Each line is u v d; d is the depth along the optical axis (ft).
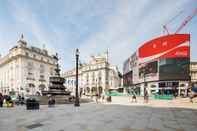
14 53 237.04
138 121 28.66
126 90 221.46
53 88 92.07
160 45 151.94
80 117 32.99
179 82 139.95
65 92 93.25
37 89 240.94
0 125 24.79
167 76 143.64
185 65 140.36
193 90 109.70
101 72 262.47
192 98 97.14
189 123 26.91
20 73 222.28
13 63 238.89
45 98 80.94
